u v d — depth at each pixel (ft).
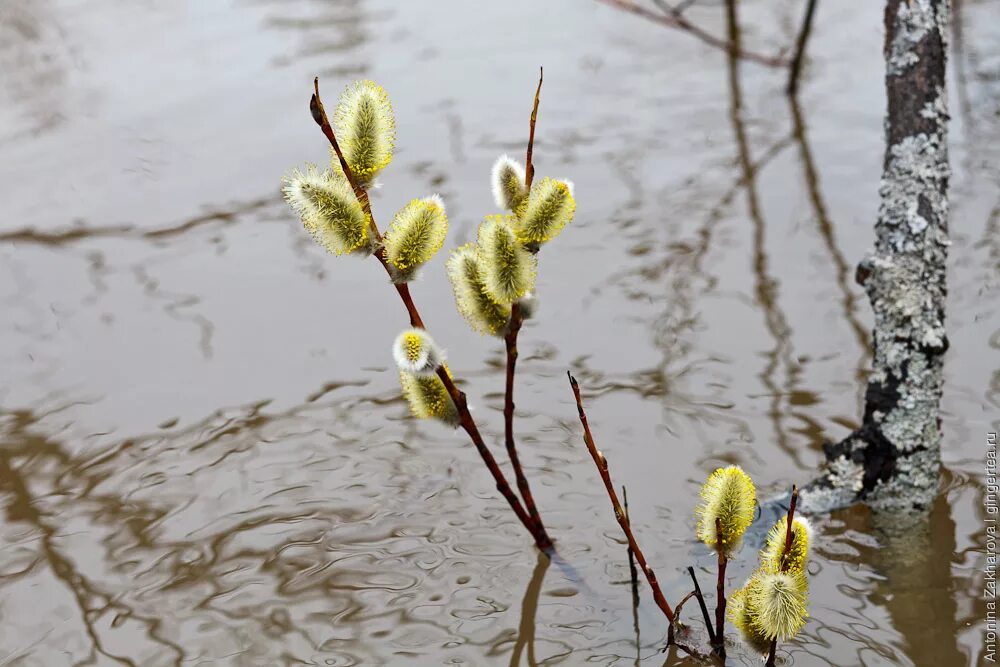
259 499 14.73
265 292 19.79
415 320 10.93
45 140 25.00
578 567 13.25
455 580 13.20
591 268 19.72
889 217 13.79
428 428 16.01
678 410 15.92
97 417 16.65
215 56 28.58
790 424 15.47
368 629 12.53
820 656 11.71
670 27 29.22
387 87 26.40
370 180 10.32
